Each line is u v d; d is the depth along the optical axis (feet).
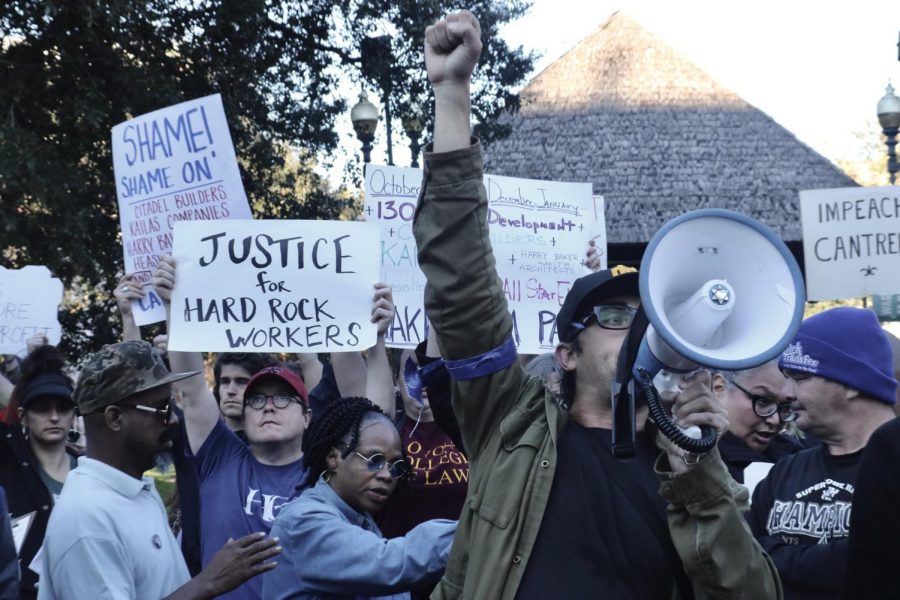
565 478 7.41
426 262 7.70
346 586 10.20
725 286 6.46
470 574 7.38
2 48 44.37
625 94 76.02
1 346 19.80
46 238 43.83
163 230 16.15
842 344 10.09
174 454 13.08
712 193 72.74
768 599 7.01
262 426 13.34
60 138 45.44
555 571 7.14
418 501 14.52
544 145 73.92
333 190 54.29
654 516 7.25
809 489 10.13
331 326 14.52
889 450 6.46
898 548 6.38
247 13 45.62
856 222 19.61
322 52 50.60
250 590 12.67
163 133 16.17
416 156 49.75
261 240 14.65
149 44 45.21
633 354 6.83
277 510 13.11
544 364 15.79
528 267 16.65
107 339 49.73
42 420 15.71
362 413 11.21
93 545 9.60
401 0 48.19
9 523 10.23
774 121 75.72
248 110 49.29
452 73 7.68
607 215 71.97
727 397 13.67
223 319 14.53
